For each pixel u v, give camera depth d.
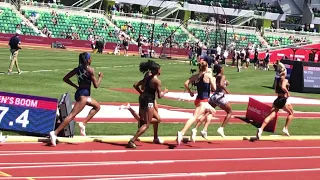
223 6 85.81
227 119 16.39
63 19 69.06
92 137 14.40
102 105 20.47
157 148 14.12
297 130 19.48
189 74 39.00
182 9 82.75
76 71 13.45
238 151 14.88
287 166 13.49
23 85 23.44
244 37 80.75
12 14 64.56
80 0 74.81
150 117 13.76
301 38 84.81
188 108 22.41
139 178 10.90
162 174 11.42
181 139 14.30
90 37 66.06
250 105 20.19
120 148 13.64
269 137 17.50
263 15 89.19
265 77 44.50
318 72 36.50
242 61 57.97
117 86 27.44
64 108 13.88
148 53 60.97
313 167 13.61
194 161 13.03
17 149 12.44
